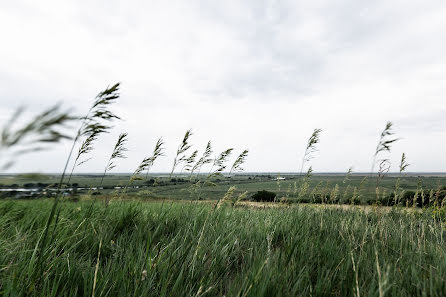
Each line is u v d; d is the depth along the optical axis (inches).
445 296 93.7
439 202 246.2
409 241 159.8
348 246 141.3
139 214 194.1
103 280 96.1
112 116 73.7
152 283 99.9
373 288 91.8
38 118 34.3
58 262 105.9
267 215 245.6
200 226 177.8
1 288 88.3
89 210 180.2
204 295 95.4
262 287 89.5
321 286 96.3
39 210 197.5
